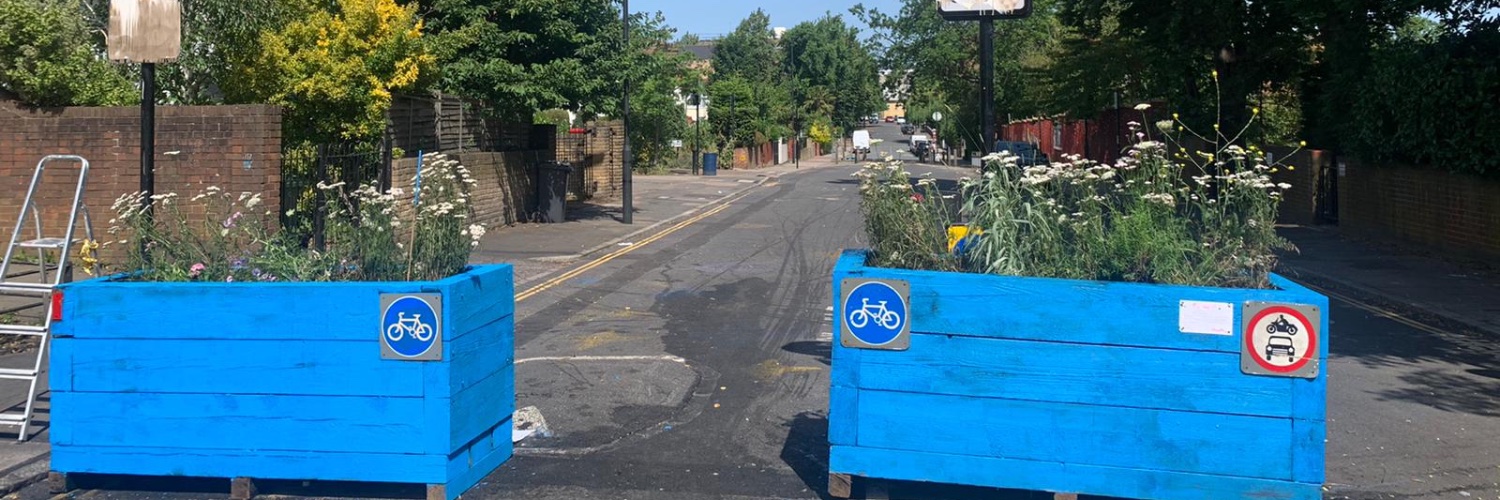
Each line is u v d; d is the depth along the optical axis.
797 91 100.81
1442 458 6.71
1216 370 5.12
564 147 30.33
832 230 23.38
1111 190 5.74
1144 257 5.36
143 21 8.46
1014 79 47.16
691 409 7.71
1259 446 5.11
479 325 5.93
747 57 108.75
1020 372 5.29
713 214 28.19
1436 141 16.95
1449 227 17.59
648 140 50.44
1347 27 20.53
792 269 16.34
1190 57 25.56
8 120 13.69
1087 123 37.50
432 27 21.55
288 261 6.07
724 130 63.34
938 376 5.36
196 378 5.64
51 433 5.75
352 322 5.55
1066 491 5.28
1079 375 5.24
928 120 56.41
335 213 6.52
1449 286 14.30
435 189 6.36
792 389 8.36
